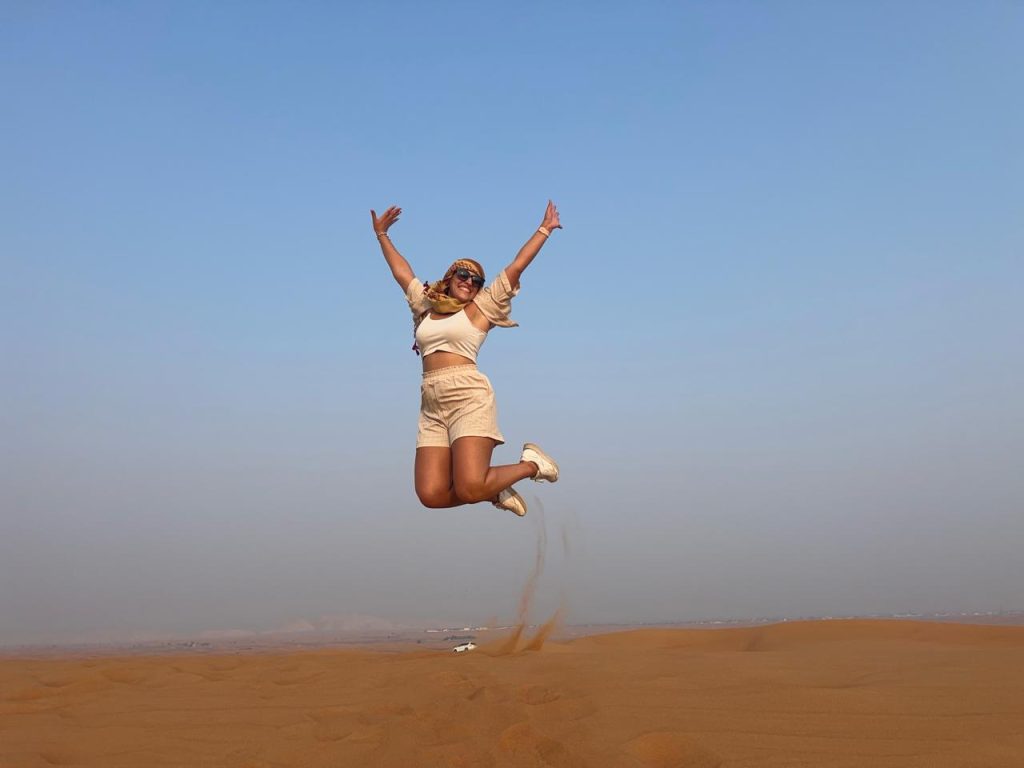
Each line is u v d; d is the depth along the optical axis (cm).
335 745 322
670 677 431
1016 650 516
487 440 512
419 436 533
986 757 274
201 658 696
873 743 297
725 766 279
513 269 514
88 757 321
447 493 520
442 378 512
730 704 361
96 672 567
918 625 729
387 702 395
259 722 370
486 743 315
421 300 544
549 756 296
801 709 348
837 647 596
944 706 342
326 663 573
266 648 953
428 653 649
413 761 295
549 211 523
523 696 397
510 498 535
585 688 409
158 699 438
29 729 366
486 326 524
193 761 311
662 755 302
